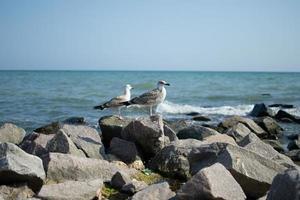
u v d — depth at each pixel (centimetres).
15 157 852
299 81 7794
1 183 833
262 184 838
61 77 10156
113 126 1298
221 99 4125
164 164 1056
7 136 1383
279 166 884
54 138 1083
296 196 579
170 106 3222
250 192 852
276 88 5709
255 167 862
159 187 798
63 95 4172
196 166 975
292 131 2236
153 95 1391
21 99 3691
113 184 923
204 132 1427
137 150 1148
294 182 594
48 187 803
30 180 842
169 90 5216
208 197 718
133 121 1177
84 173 934
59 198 779
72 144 1077
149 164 1101
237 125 1614
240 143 1204
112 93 4503
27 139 1327
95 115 2728
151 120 1168
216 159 931
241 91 5128
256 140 1174
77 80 8088
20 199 781
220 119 2658
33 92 4516
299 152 1442
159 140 1130
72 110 2988
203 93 4769
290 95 4603
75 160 941
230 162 853
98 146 1148
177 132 1648
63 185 818
